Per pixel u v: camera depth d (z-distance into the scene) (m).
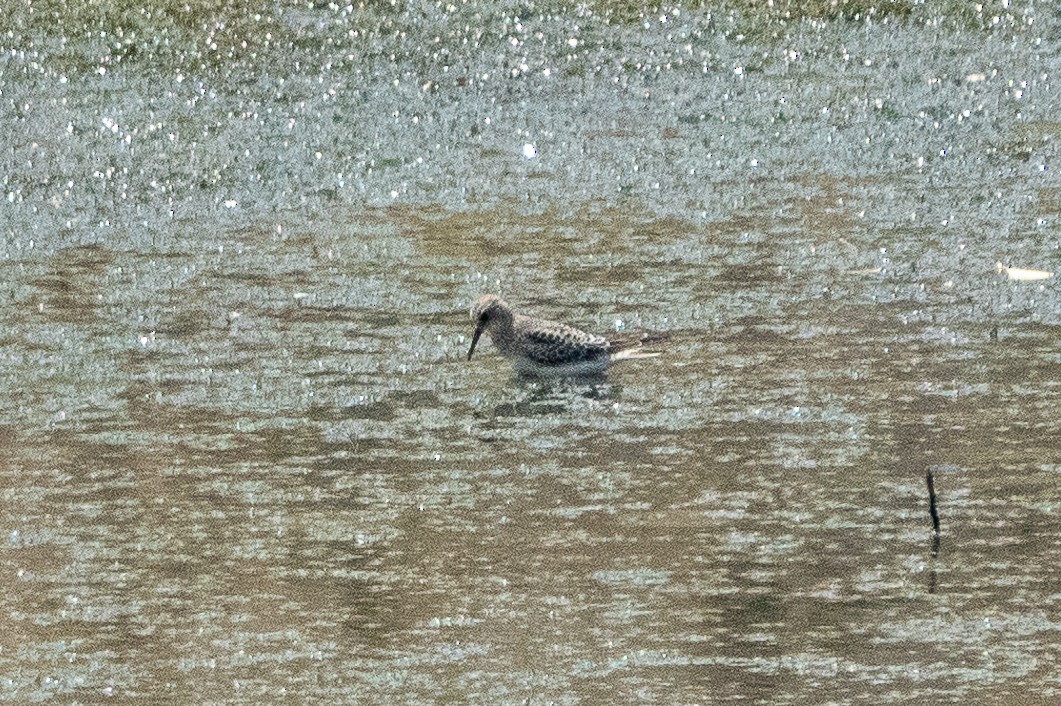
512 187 19.02
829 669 9.91
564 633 10.33
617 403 13.75
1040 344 14.75
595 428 13.29
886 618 10.49
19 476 12.34
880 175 19.41
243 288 16.06
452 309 15.64
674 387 14.00
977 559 11.23
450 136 20.56
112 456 12.70
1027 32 24.70
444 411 13.59
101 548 11.35
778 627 10.38
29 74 22.06
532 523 11.73
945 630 10.34
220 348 14.71
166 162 19.36
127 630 10.37
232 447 12.88
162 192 18.56
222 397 13.74
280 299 15.84
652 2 25.73
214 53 23.16
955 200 18.53
